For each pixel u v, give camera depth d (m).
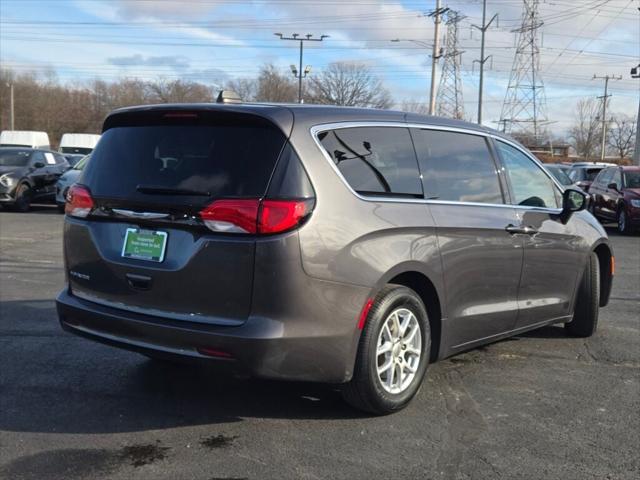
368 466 3.42
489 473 3.35
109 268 3.89
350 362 3.73
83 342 5.55
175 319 3.63
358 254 3.68
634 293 8.05
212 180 3.60
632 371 5.02
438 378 4.79
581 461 3.50
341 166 3.77
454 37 50.41
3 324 6.09
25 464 3.40
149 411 4.11
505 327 4.92
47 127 85.50
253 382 4.63
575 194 5.36
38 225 14.58
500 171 4.93
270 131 3.62
